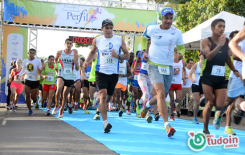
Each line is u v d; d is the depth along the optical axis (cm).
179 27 1588
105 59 519
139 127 609
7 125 603
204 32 907
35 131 517
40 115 869
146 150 361
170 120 799
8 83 1152
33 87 866
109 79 520
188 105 1038
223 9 1345
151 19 1467
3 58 1334
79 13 1395
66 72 784
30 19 1353
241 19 925
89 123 672
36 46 1382
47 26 1385
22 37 1350
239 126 712
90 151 351
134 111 1173
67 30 1394
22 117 792
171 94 789
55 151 345
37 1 1359
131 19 1449
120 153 341
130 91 1059
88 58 541
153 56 464
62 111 809
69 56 773
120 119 799
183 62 903
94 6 1408
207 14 1402
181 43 482
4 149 353
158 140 438
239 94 462
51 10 1370
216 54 438
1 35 1333
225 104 475
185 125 676
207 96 447
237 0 1310
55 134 486
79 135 481
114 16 1431
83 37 1378
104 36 530
